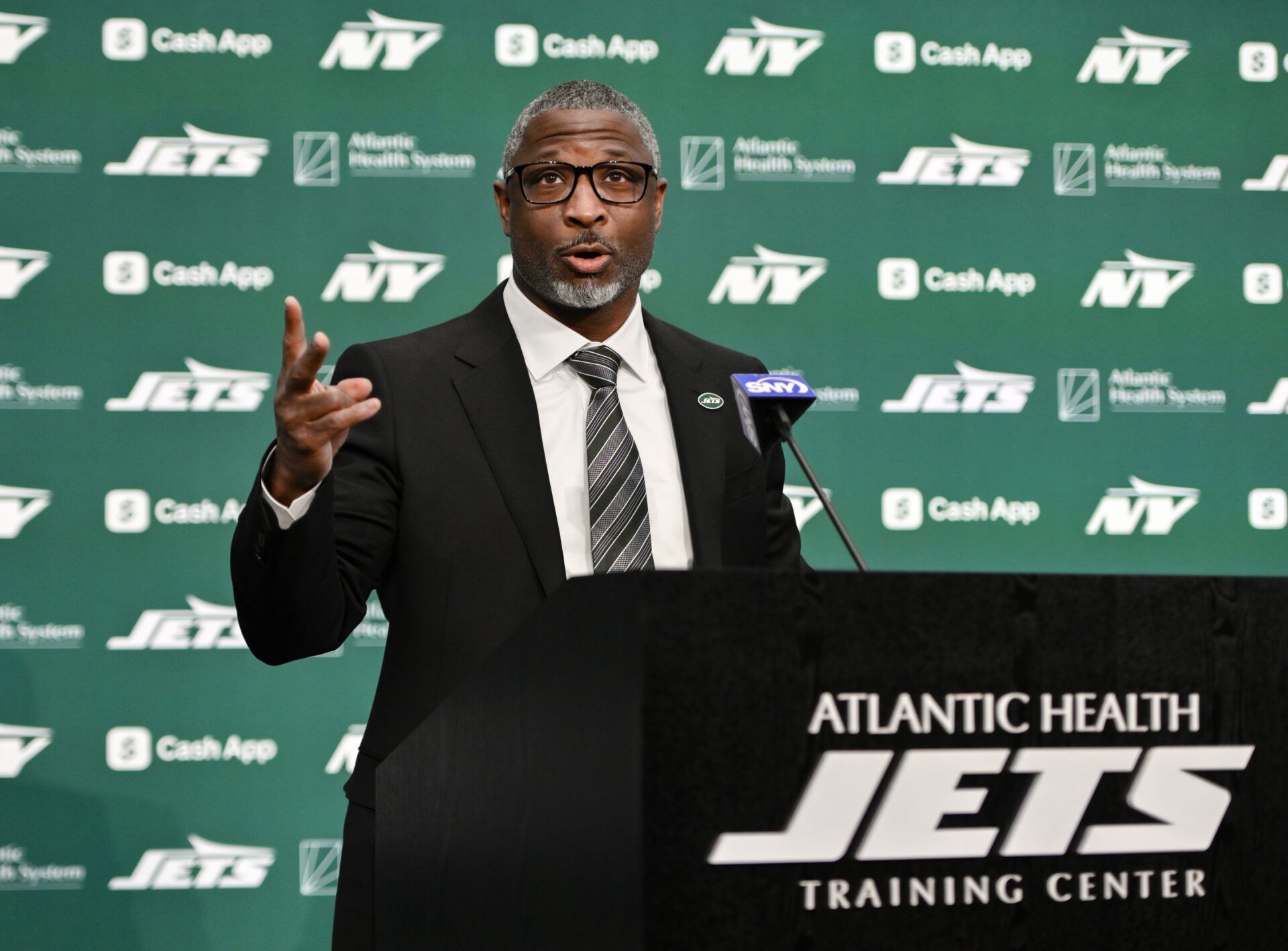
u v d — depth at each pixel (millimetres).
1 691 2688
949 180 3041
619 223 1642
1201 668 908
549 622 890
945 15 3064
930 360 3002
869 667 834
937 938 832
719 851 789
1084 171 3076
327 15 2893
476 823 993
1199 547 3025
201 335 2811
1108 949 867
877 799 827
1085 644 883
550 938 862
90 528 2746
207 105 2846
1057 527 3000
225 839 2732
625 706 796
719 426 1667
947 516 2977
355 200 2879
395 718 1450
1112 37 3105
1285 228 3111
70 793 2693
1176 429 3047
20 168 2781
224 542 2785
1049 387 3025
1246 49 3137
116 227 2801
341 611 1327
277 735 2768
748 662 807
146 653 2740
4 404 2736
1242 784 908
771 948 792
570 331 1684
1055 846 864
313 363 1061
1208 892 893
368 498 1493
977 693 856
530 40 2947
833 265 2996
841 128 3020
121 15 2832
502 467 1521
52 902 2668
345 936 1425
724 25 3004
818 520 2945
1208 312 3080
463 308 2891
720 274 2965
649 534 1558
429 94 2910
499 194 1776
